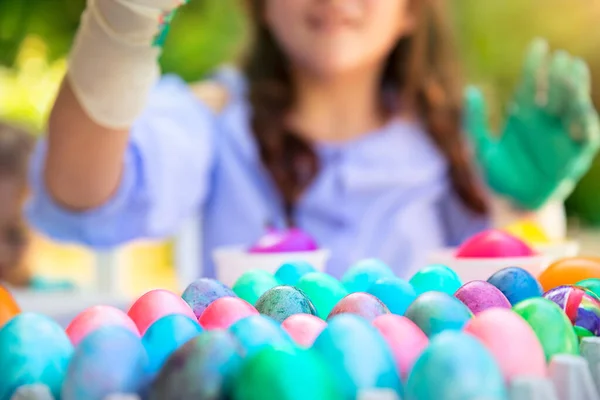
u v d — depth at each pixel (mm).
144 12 1002
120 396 569
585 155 1909
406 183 1948
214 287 789
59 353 648
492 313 636
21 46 4242
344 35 1707
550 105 1920
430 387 562
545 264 959
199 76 4117
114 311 710
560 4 4766
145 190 1462
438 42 2102
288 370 553
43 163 1328
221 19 4129
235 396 564
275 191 1904
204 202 1970
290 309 715
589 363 657
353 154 1941
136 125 1572
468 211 2059
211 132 1945
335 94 1967
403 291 754
